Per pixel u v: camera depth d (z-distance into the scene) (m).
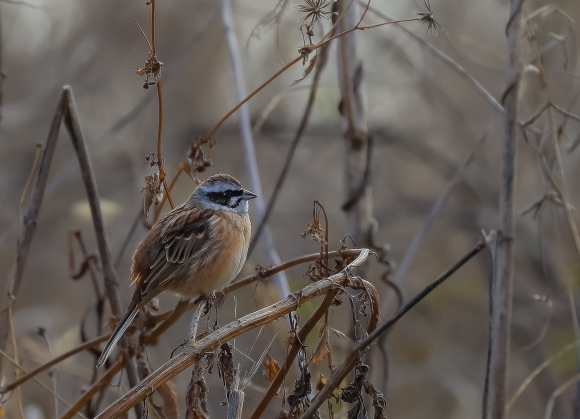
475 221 14.34
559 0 11.52
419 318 13.73
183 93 14.88
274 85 14.52
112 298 7.06
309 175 15.59
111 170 14.86
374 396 4.95
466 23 13.87
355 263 5.22
